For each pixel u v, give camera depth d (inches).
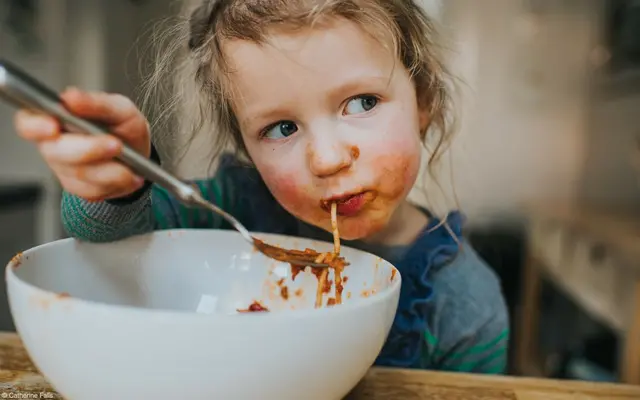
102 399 15.6
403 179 25.9
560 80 114.6
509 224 111.3
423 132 31.7
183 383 14.7
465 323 32.8
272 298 25.4
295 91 24.0
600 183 110.7
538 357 93.9
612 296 65.0
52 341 15.4
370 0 25.6
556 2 112.4
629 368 59.1
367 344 16.8
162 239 25.0
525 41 113.5
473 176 110.6
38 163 95.0
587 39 113.0
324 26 23.8
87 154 16.9
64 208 23.2
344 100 24.5
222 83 27.0
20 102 16.3
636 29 90.9
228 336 14.5
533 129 115.3
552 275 91.7
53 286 21.3
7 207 76.4
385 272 21.4
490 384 22.8
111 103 18.6
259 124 25.4
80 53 95.3
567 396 21.9
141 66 34.3
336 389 16.6
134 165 18.0
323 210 25.6
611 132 106.7
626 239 64.7
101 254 23.4
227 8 26.7
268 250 22.5
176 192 19.0
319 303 24.0
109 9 92.6
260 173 27.6
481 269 35.5
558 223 90.2
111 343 14.6
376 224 26.1
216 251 26.0
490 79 114.5
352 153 24.5
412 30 29.0
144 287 24.4
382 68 25.0
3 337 25.4
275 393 15.4
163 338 14.4
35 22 94.5
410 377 23.1
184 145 32.2
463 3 112.0
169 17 34.0
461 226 35.5
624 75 95.2
